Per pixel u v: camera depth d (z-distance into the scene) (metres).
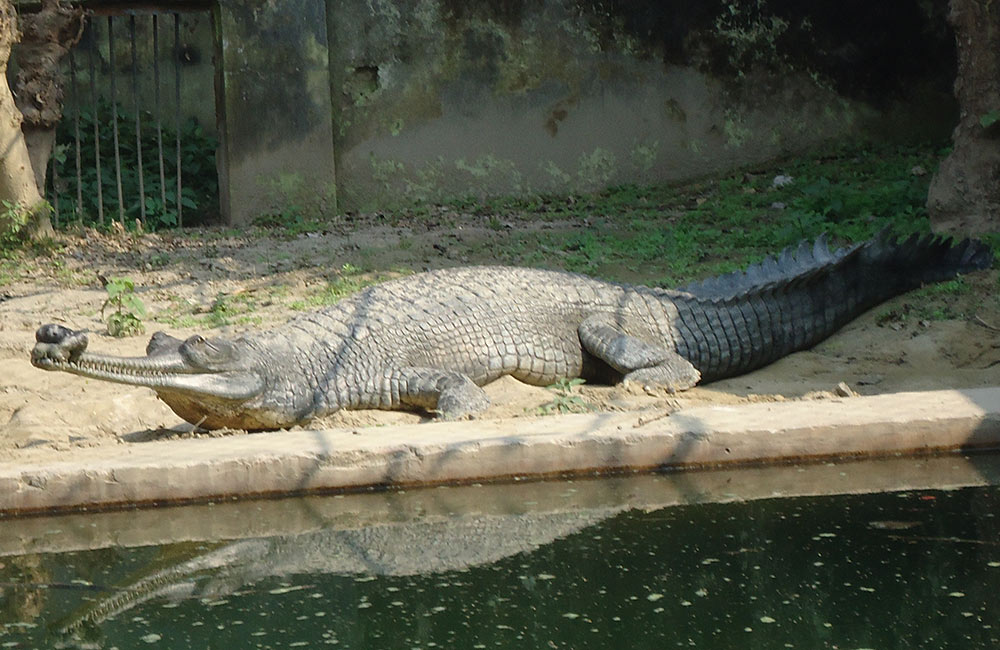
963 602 7.93
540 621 7.84
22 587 8.62
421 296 13.70
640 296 14.47
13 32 19.69
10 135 19.73
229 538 9.53
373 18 23.77
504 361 13.63
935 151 24.39
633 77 24.69
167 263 19.25
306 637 7.71
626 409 12.26
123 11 22.33
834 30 25.11
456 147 24.31
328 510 10.05
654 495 10.28
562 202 24.05
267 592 8.45
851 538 9.13
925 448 10.99
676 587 8.32
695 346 14.29
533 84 24.39
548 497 10.25
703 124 24.98
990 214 17.69
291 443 10.62
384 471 10.39
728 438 10.74
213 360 11.48
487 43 24.16
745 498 10.12
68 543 9.54
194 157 25.28
